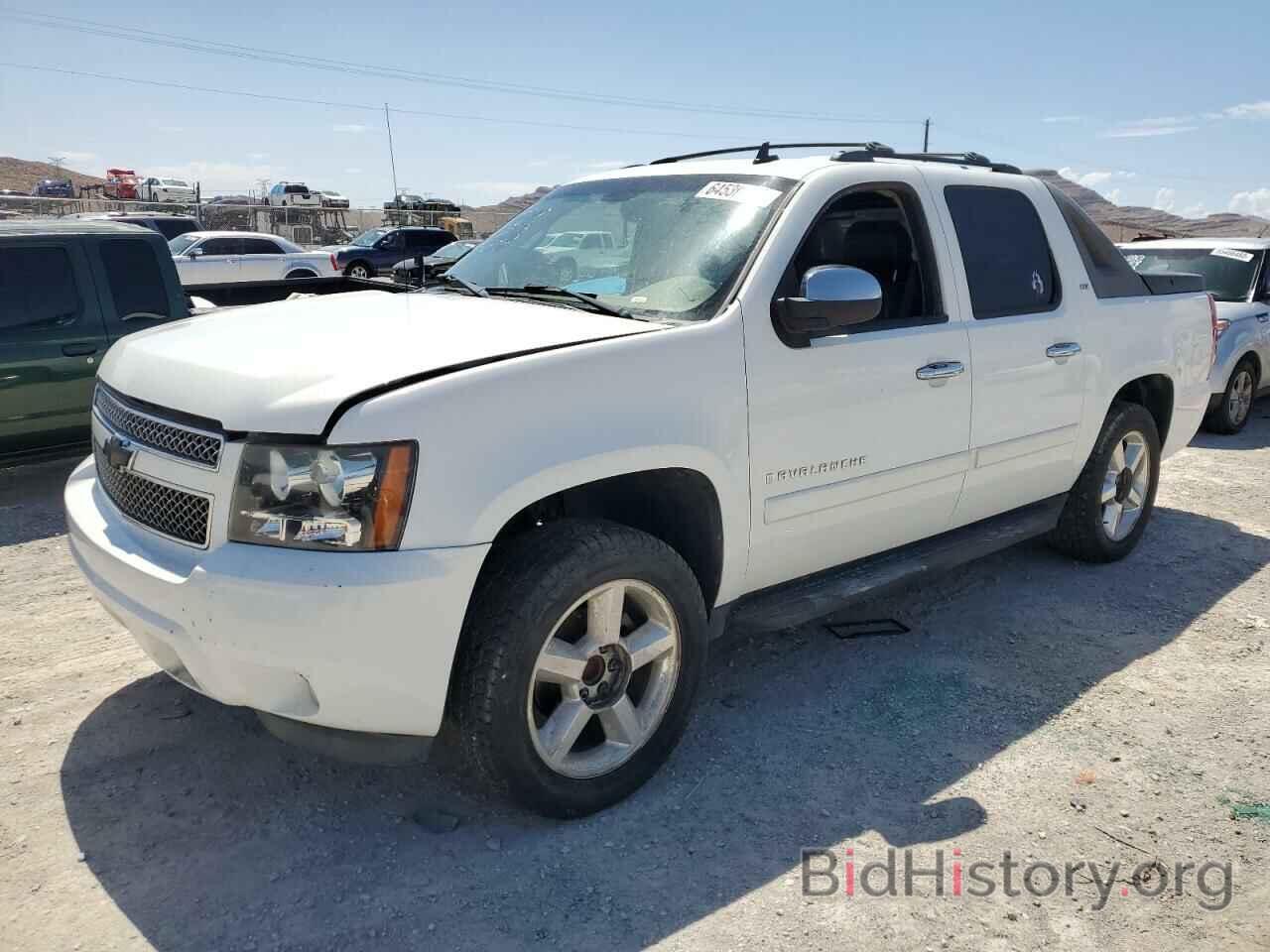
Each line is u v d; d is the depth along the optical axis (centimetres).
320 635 249
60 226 679
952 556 422
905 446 379
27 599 468
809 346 341
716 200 366
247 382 267
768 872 280
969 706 379
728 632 354
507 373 272
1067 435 464
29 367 652
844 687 392
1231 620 466
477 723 276
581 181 436
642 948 250
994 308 418
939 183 408
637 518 343
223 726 351
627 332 305
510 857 284
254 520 255
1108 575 520
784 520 345
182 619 262
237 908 261
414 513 254
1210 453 833
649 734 314
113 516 303
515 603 275
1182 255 996
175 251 2003
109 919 256
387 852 285
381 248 2589
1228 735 361
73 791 311
